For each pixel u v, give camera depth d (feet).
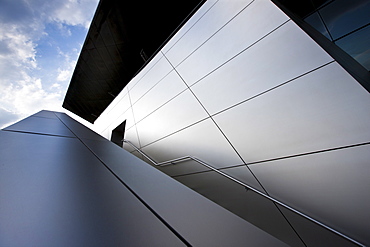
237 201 16.89
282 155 13.39
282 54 13.52
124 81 44.42
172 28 29.99
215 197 18.69
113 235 2.56
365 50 13.37
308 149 12.16
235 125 16.15
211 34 18.80
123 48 36.96
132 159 8.02
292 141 12.87
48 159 5.46
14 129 9.31
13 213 2.52
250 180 15.40
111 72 43.60
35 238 2.13
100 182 4.54
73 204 3.17
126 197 4.00
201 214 3.94
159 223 3.22
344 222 11.04
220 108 17.34
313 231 12.71
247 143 15.35
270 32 14.28
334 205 11.34
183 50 22.04
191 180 20.83
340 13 14.89
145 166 7.25
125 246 2.39
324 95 11.57
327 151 11.40
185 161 20.94
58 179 4.12
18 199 2.92
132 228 2.85
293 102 12.82
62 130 11.83
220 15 18.21
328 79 11.48
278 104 13.53
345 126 10.77
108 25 34.01
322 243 12.46
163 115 24.54
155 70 27.17
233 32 16.80
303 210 12.74
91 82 49.21
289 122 12.98
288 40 13.30
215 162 17.85
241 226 3.75
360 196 10.34
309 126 12.12
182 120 21.53
